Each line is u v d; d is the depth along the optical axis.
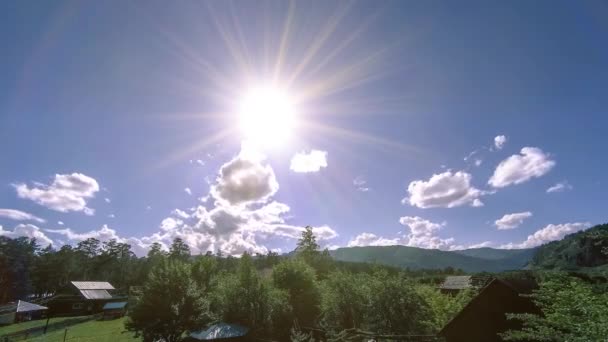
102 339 31.19
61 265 94.38
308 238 71.88
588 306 8.93
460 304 26.06
